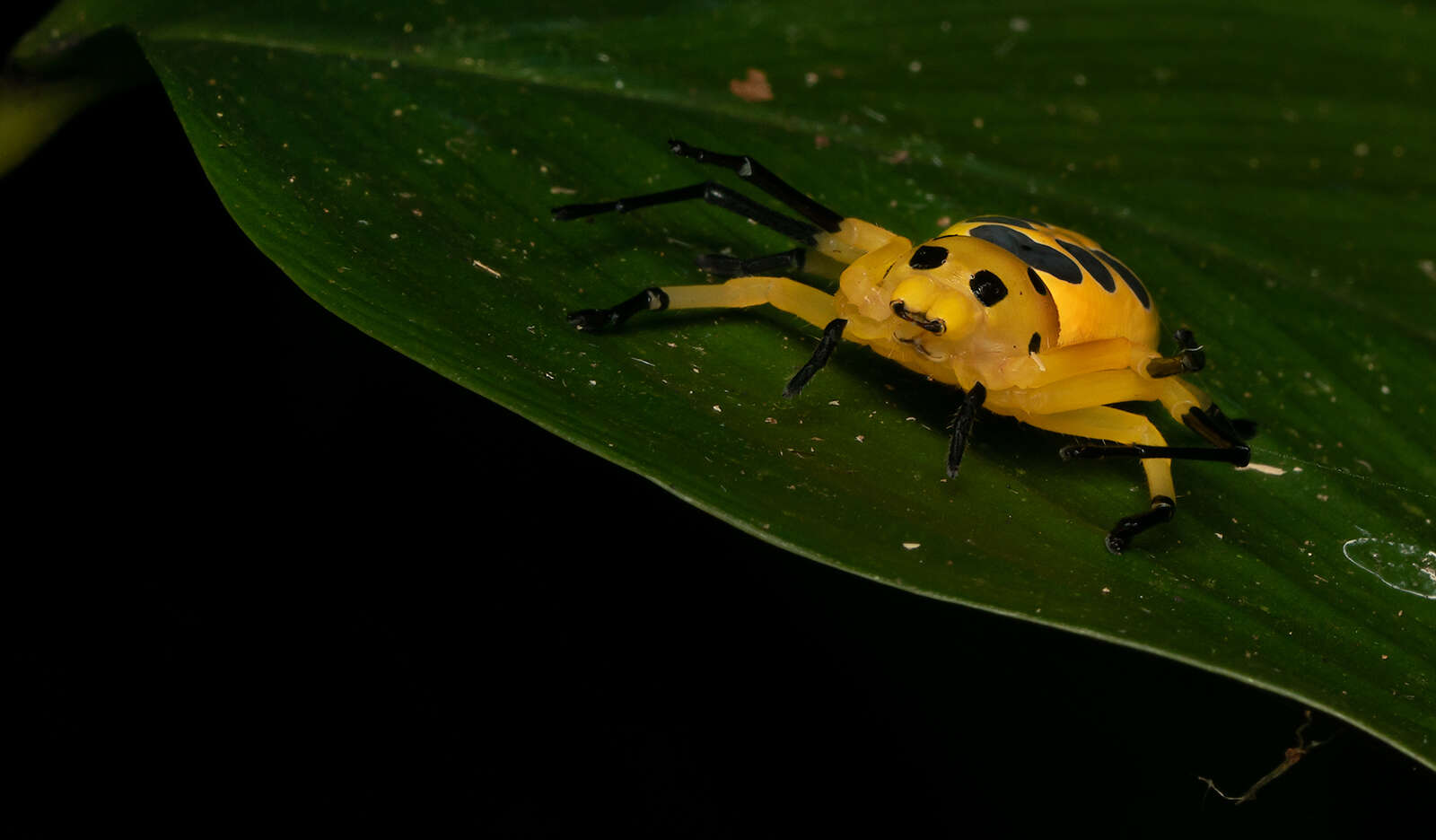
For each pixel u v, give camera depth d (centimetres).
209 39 19
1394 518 19
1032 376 18
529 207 19
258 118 19
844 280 18
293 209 18
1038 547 18
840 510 18
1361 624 18
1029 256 19
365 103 19
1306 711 19
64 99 19
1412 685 18
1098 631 17
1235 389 19
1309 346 19
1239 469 19
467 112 19
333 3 19
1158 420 19
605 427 18
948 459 18
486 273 19
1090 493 18
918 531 18
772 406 18
